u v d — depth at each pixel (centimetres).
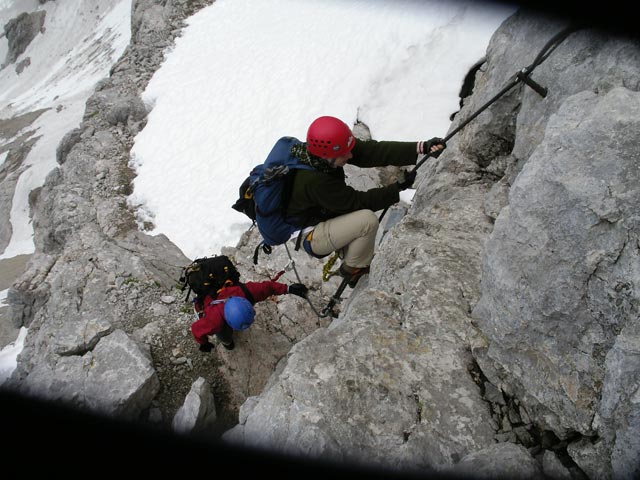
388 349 407
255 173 401
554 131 320
